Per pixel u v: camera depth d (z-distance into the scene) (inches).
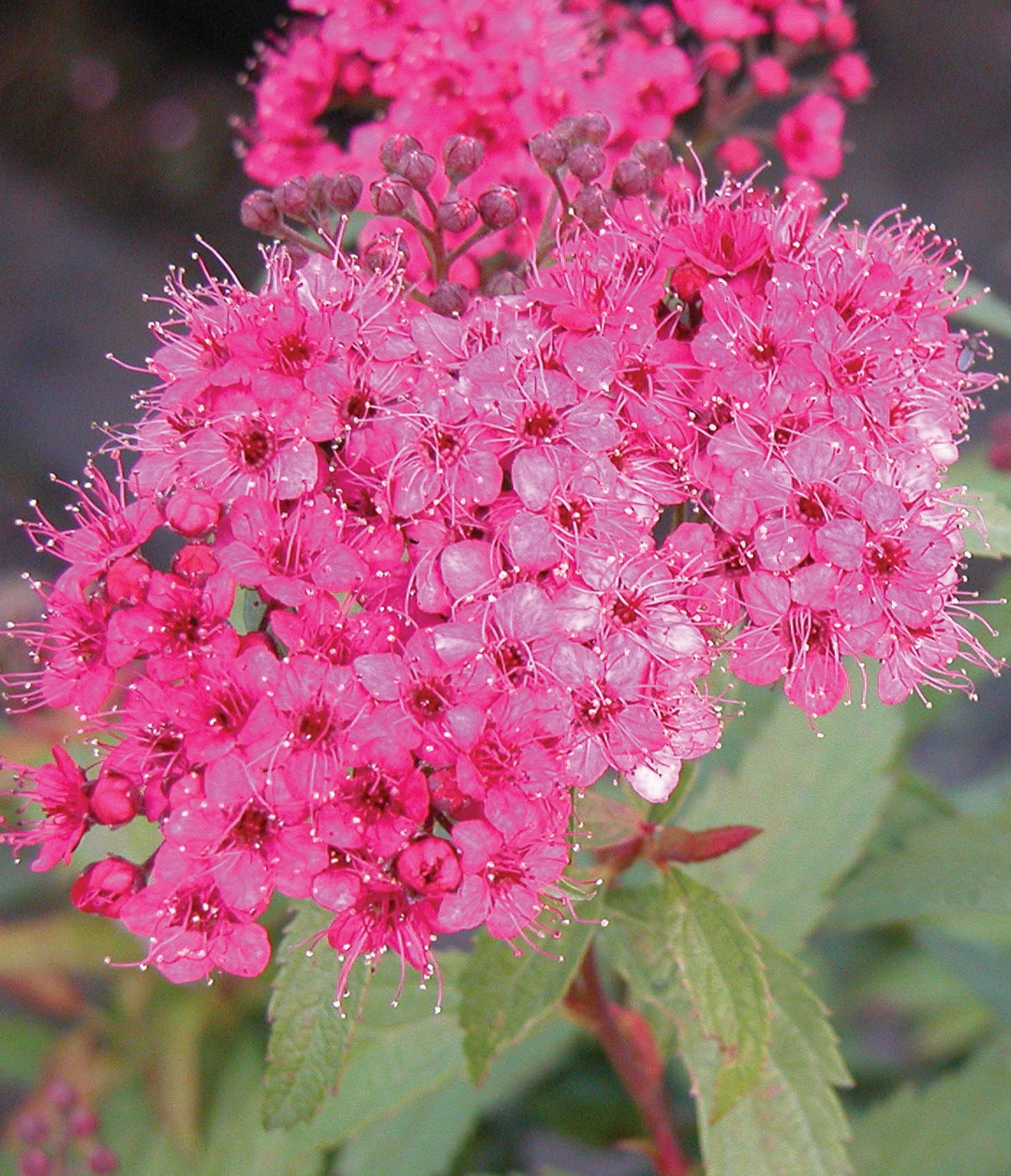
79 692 6.0
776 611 6.0
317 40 7.8
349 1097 7.1
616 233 6.3
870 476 6.0
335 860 5.8
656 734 5.9
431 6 7.4
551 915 6.2
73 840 6.0
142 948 8.0
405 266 6.6
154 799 5.9
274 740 5.7
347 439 6.1
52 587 6.3
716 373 6.1
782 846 7.2
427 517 6.0
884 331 6.2
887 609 6.0
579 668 5.8
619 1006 7.4
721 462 6.0
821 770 7.2
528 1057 7.7
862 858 7.8
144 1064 7.9
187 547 6.0
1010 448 8.0
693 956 6.2
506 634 5.9
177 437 6.3
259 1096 7.9
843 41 8.1
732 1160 6.4
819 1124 6.4
